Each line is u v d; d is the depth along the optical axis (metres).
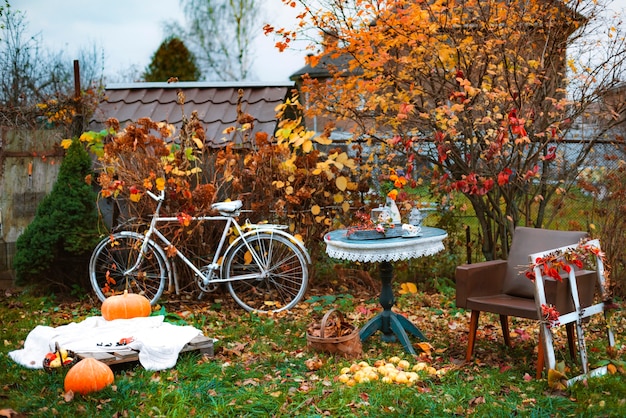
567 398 4.01
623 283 6.70
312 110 6.76
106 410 3.80
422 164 6.96
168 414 3.75
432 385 4.16
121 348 4.58
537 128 6.53
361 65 6.31
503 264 4.97
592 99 6.37
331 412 3.80
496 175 6.46
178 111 7.82
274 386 4.18
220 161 6.52
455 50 6.28
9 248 7.10
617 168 6.69
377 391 4.01
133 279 6.55
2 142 7.02
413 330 5.28
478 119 6.01
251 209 6.77
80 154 6.82
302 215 6.97
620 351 4.96
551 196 6.97
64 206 6.67
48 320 5.90
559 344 5.20
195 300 6.71
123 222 6.93
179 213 6.41
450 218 7.22
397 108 6.45
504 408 3.80
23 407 3.83
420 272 7.25
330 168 6.99
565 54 6.53
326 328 4.98
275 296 6.73
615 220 6.67
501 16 6.16
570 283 4.39
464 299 4.73
